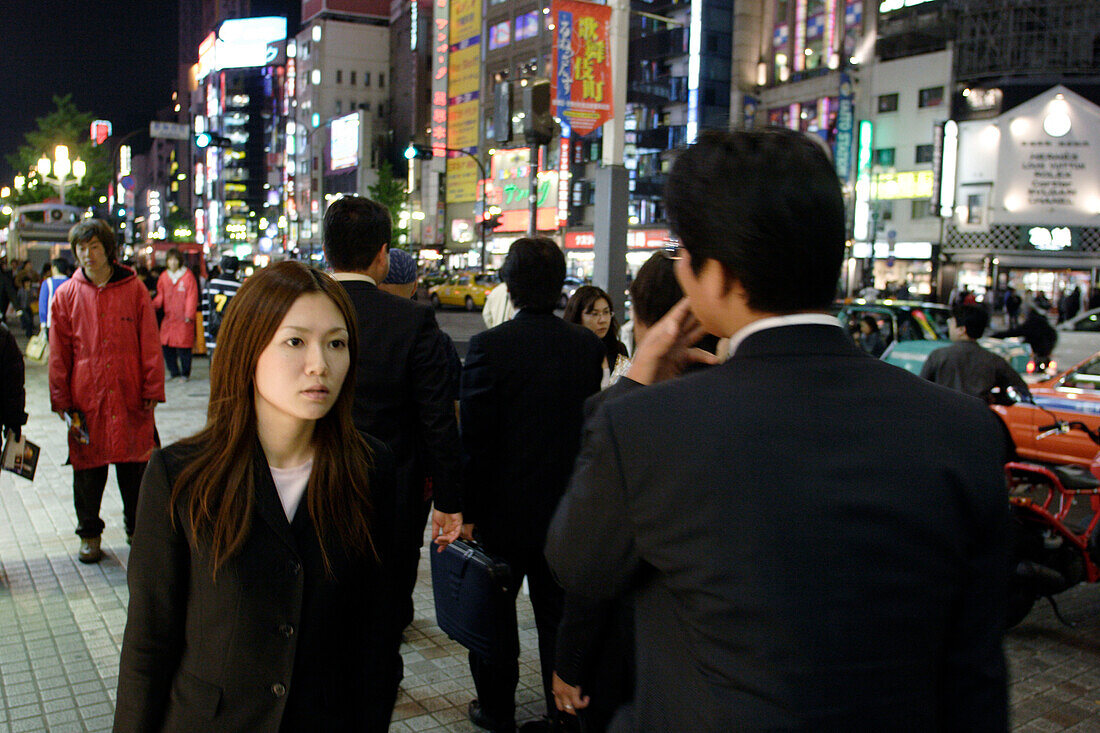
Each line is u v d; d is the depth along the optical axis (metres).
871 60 42.22
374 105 103.44
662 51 51.69
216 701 1.67
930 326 11.07
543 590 3.20
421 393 3.20
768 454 1.17
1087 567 4.76
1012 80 37.09
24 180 47.44
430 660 4.10
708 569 1.16
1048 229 36.56
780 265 1.24
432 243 74.94
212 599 1.68
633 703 1.38
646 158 52.06
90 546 5.24
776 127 1.34
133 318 5.14
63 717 3.47
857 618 1.11
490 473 3.20
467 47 71.00
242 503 1.68
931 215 39.72
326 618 1.76
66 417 5.10
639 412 1.27
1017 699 3.93
